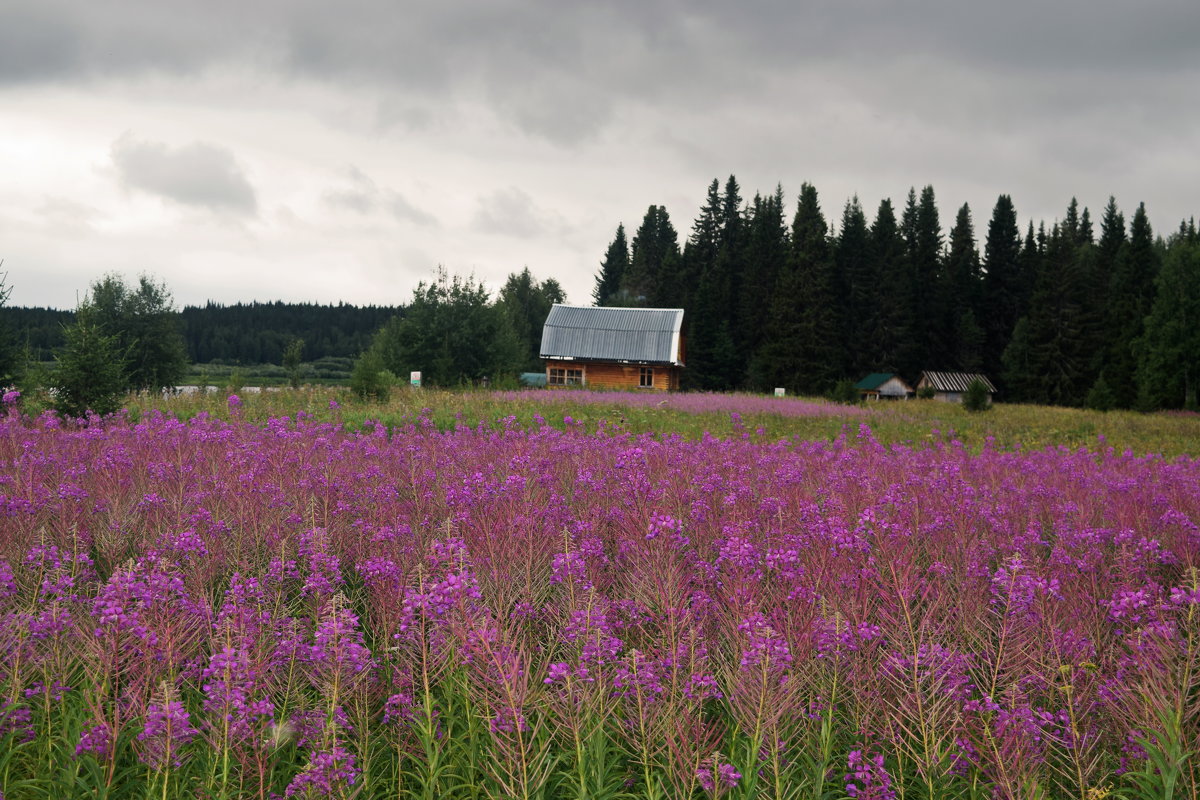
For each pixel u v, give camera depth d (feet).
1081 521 26.66
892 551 18.89
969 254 329.11
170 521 24.75
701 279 302.86
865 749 14.17
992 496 32.65
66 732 14.65
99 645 15.03
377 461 37.27
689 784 12.91
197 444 38.40
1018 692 13.97
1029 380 274.57
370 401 84.99
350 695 14.74
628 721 14.69
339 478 32.40
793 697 13.84
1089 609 18.17
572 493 30.71
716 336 288.71
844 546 19.21
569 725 13.74
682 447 42.55
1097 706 15.03
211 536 23.09
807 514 23.53
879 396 270.87
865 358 291.99
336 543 23.67
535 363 346.54
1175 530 25.20
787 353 259.60
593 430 71.46
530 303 395.55
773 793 13.46
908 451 49.11
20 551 20.57
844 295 299.79
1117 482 37.09
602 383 204.03
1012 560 16.74
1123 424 105.29
